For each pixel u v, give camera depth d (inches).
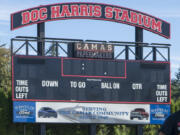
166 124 247.3
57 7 1173.1
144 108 1189.1
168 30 1272.1
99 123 1154.0
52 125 1371.8
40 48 1145.4
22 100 1091.9
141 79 1185.4
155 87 1199.6
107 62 1157.1
